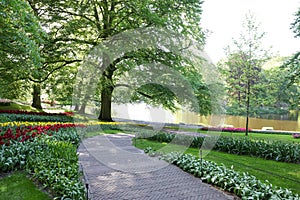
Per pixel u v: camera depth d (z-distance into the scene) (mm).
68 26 10016
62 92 14922
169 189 3533
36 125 7238
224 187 3588
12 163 3834
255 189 3398
